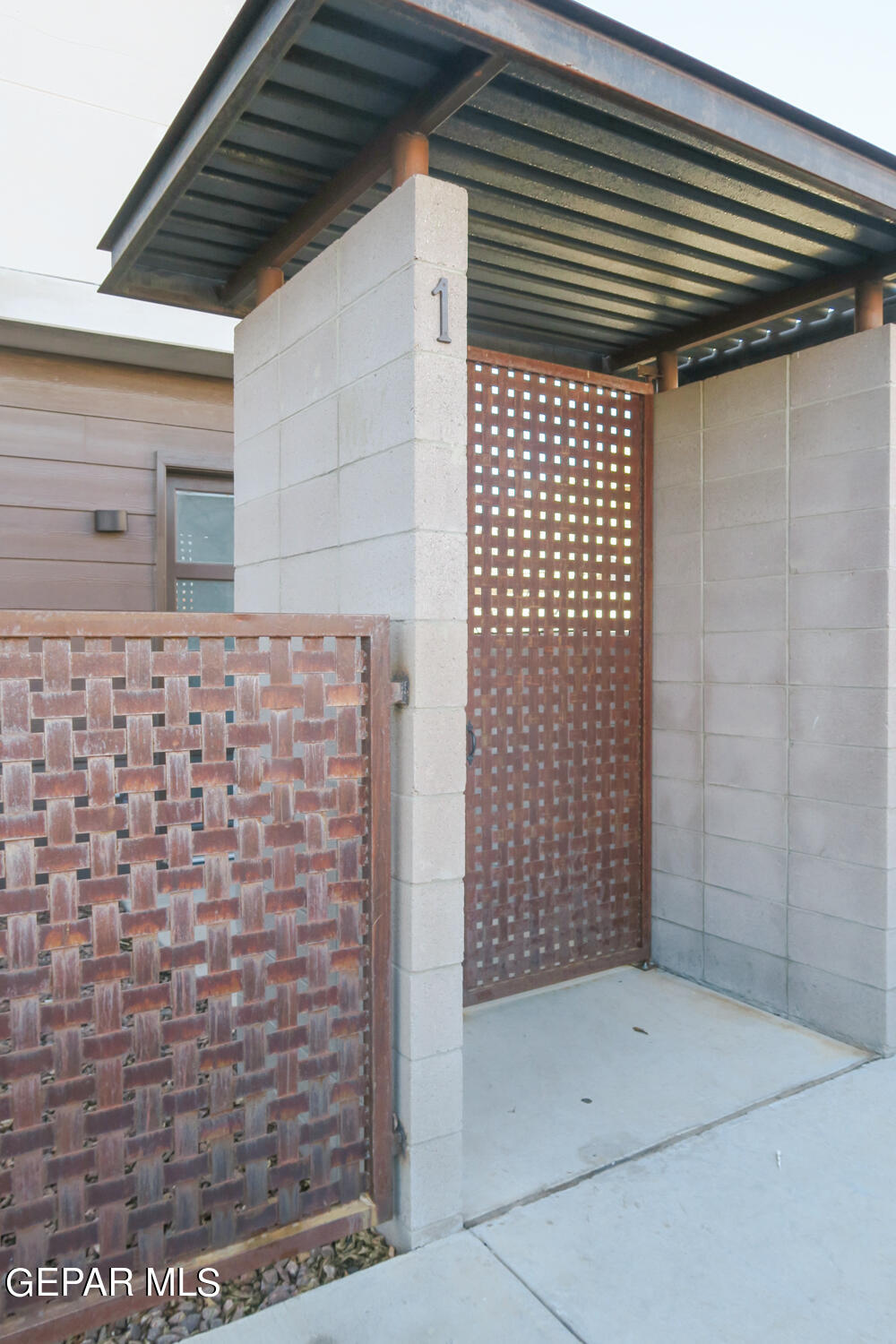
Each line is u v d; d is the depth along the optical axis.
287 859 1.65
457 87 1.64
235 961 1.61
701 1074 2.50
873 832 2.63
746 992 3.06
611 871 3.33
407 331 1.73
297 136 1.93
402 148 1.81
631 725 3.37
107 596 4.04
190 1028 1.55
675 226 2.42
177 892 1.54
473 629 2.93
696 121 1.76
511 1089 2.41
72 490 3.96
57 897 1.43
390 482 1.81
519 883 3.08
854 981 2.70
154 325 3.80
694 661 3.25
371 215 1.87
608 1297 1.60
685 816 3.30
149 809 1.51
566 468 3.16
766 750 2.98
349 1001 1.74
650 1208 1.87
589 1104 2.32
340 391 2.03
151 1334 1.53
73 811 1.44
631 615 3.36
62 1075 1.44
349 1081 1.75
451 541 1.78
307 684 1.67
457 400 1.78
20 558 3.85
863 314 2.68
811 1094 2.38
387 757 1.73
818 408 2.80
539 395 3.09
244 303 2.79
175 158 2.02
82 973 1.46
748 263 2.69
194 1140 1.57
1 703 1.38
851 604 2.70
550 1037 2.75
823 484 2.79
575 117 1.89
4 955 1.39
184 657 1.54
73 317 3.64
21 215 3.55
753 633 3.03
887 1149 2.10
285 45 1.52
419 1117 1.77
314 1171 1.71
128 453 4.09
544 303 3.01
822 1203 1.89
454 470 1.78
